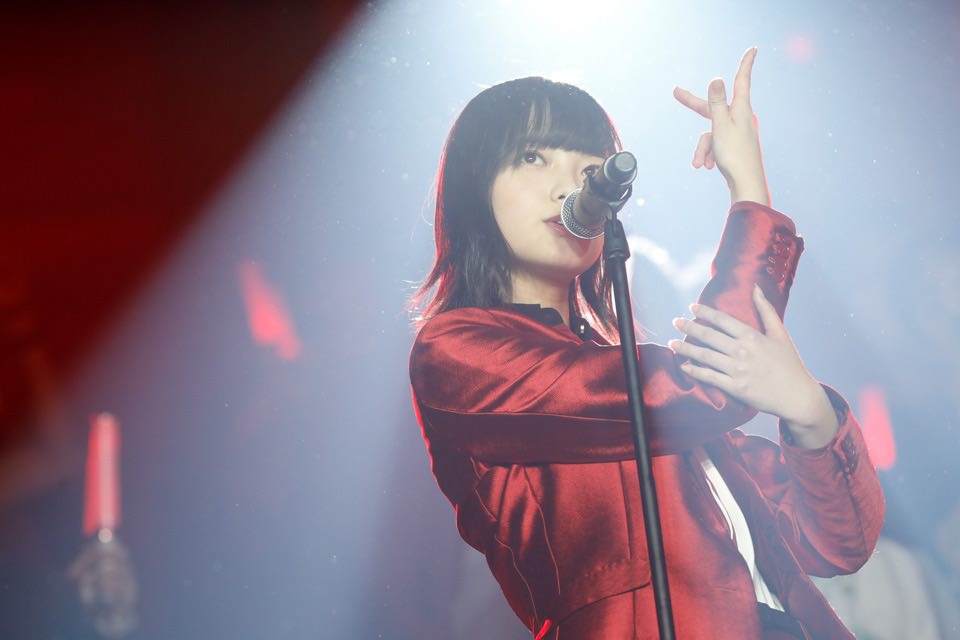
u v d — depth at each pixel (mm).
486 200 6492
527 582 6172
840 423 6137
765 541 6152
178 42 14180
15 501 9945
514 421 6172
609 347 6117
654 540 5031
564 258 6352
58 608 9438
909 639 7352
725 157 6484
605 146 6516
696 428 6023
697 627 5777
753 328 6070
